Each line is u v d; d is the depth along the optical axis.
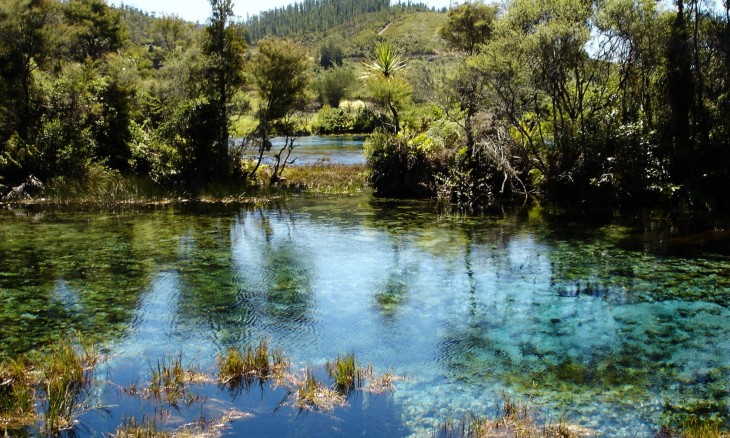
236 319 7.84
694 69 15.96
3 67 19.73
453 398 5.59
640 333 7.26
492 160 18.86
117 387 5.73
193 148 19.94
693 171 15.57
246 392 5.66
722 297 8.57
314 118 56.38
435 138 20.67
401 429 4.97
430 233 13.51
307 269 10.39
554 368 6.29
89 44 37.72
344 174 24.53
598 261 10.69
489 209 17.02
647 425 5.07
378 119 26.69
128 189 18.97
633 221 14.52
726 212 14.96
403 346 6.92
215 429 4.92
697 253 11.15
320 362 6.44
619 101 17.05
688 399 5.56
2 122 19.91
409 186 20.05
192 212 16.81
